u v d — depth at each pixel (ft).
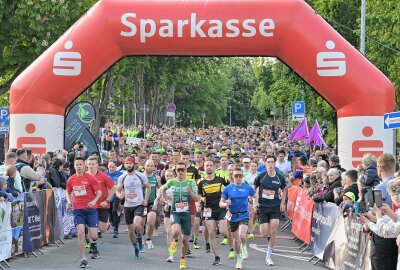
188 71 143.13
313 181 48.55
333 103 61.72
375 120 60.34
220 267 42.29
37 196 46.44
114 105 185.26
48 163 55.11
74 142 71.97
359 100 60.39
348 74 60.23
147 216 49.21
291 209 58.34
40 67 61.52
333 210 40.63
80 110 69.41
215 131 150.41
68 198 42.86
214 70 146.51
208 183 44.06
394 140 60.95
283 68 123.65
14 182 42.78
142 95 150.92
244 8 60.64
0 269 38.88
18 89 61.57
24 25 76.48
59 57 61.05
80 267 41.04
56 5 75.15
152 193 50.78
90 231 43.60
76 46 61.00
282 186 44.45
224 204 41.60
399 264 25.29
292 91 139.74
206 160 44.65
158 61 137.08
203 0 61.21
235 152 73.31
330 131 125.29
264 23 60.29
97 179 46.91
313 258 45.47
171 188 42.16
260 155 72.33
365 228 27.73
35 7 74.64
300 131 109.70
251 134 144.66
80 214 42.68
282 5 60.80
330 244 40.86
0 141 73.26
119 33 61.05
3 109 73.26
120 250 48.65
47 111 61.46
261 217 44.19
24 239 43.88
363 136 60.54
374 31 85.51
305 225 49.83
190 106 234.17
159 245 51.72
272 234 43.62
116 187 46.26
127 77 125.49
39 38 76.79
